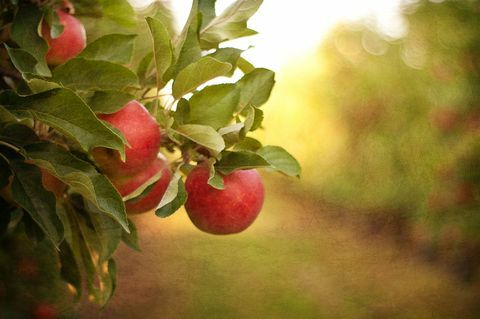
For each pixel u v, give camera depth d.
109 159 0.86
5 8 0.94
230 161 0.89
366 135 6.13
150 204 0.91
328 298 3.73
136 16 1.02
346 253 4.80
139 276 3.71
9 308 1.87
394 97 5.63
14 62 0.86
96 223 0.92
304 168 7.68
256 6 0.95
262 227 5.79
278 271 4.20
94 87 0.86
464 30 4.48
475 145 4.30
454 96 4.50
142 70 0.92
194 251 4.36
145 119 0.86
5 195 0.91
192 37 0.90
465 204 4.24
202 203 0.91
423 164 4.84
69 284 1.03
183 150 0.90
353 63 7.07
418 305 3.65
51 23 0.92
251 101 0.92
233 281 3.92
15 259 1.75
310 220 6.05
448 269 4.24
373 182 5.84
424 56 5.09
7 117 0.80
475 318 3.49
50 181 0.90
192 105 0.88
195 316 3.33
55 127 0.79
